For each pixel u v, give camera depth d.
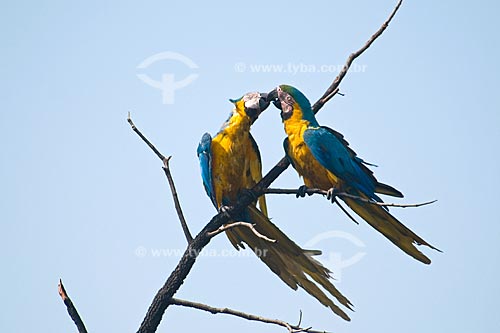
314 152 10.78
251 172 11.50
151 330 9.24
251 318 8.78
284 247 10.26
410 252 10.53
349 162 10.77
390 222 10.55
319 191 10.77
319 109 10.79
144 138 9.21
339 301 9.86
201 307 9.06
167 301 9.18
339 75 10.66
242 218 10.58
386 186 10.73
